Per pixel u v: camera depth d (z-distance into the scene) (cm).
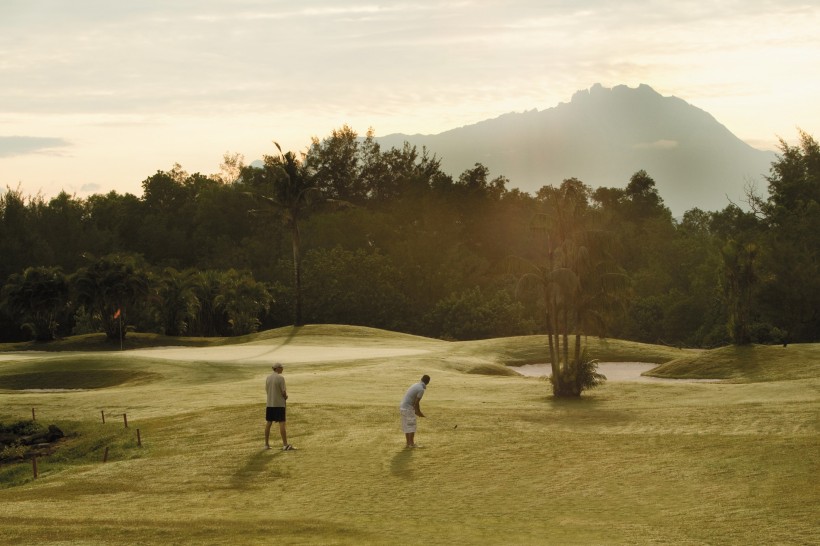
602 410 2544
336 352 4903
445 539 1262
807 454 1708
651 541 1220
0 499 1686
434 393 3080
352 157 13150
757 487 1502
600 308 3028
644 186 12838
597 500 1496
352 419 2384
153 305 7038
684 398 2828
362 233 10200
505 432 2162
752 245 4216
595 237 3053
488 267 10269
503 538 1263
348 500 1561
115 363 4075
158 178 11831
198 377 3756
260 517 1446
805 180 8794
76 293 6150
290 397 2914
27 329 7969
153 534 1292
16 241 8856
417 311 8775
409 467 1798
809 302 6494
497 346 5156
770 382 3109
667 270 9069
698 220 10700
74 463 2220
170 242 10538
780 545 1164
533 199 12575
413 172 13038
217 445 2138
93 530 1319
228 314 7494
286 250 9731
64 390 3647
